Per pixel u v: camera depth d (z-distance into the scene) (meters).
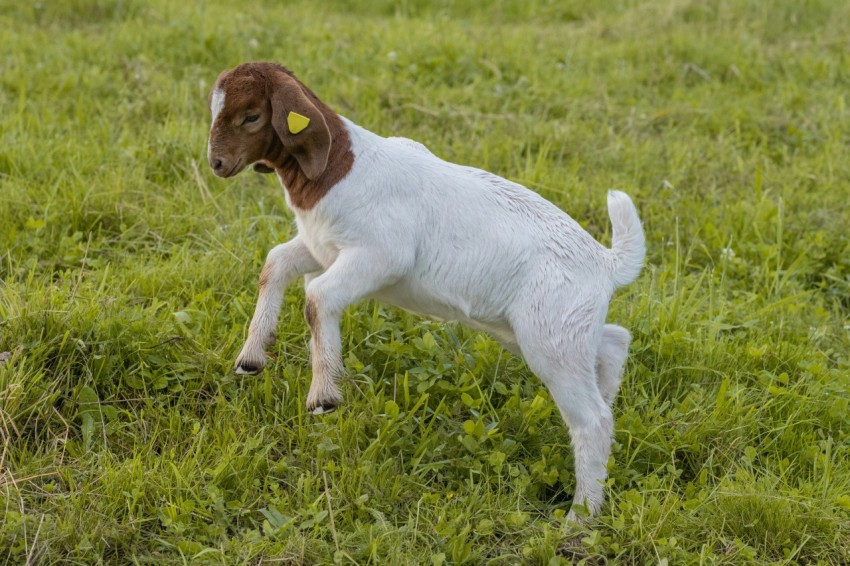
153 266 4.59
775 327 4.72
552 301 3.54
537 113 6.75
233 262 4.60
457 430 3.89
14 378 3.63
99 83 6.50
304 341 4.19
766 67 7.70
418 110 6.53
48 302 4.02
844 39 8.28
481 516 3.53
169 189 5.31
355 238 3.46
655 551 3.39
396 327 4.31
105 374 3.85
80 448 3.62
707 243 5.41
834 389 4.29
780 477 3.78
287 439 3.75
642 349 4.36
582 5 9.34
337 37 7.75
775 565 3.41
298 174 3.47
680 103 7.02
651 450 3.91
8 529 3.16
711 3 8.88
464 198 3.58
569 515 3.57
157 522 3.37
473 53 7.42
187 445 3.71
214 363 3.98
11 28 7.43
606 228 5.42
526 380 4.19
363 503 3.50
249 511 3.41
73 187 5.07
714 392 4.24
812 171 6.22
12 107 6.10
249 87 3.32
